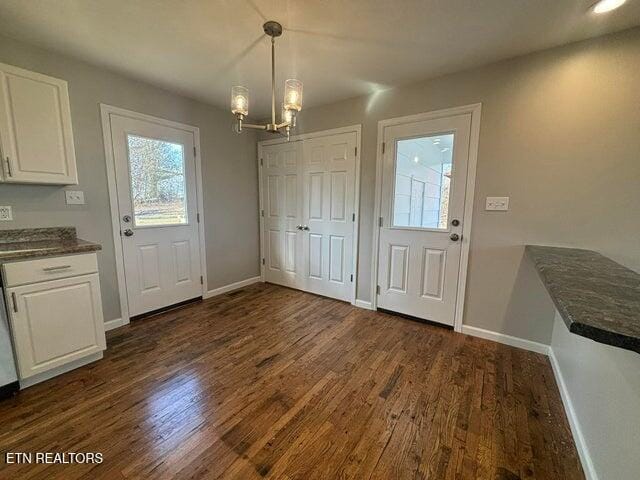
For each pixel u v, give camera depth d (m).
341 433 1.40
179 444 1.33
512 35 1.80
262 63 2.20
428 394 1.69
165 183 2.83
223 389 1.72
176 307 3.03
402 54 2.05
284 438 1.37
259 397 1.66
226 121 3.36
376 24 1.71
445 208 2.47
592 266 1.37
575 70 1.88
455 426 1.45
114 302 2.52
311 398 1.65
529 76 2.03
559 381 1.75
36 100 1.82
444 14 1.60
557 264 1.42
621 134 1.79
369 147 2.85
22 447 1.30
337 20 1.67
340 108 2.98
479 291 2.38
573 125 1.91
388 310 2.92
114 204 2.46
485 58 2.09
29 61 1.96
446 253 2.51
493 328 2.35
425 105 2.47
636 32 1.70
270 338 2.37
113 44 1.96
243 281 3.79
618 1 1.45
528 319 2.20
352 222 3.07
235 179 3.54
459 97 2.31
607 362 1.09
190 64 2.23
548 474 1.20
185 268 3.08
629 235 1.82
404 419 1.50
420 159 2.56
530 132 2.05
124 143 2.49
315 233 3.39
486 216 2.28
